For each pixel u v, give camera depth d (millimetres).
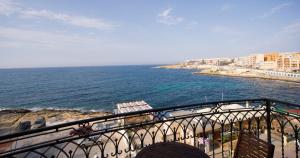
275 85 64750
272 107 3928
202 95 50875
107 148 13406
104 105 41500
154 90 59719
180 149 2680
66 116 31984
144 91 58125
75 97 50531
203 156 2471
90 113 34094
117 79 93625
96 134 2902
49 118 30750
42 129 2342
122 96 50969
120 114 3070
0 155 2104
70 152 2682
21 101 46344
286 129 10672
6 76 119812
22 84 77750
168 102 43875
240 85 67250
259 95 48688
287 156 9359
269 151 2256
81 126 2779
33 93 57219
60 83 79375
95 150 13320
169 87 65500
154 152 2600
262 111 4039
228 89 59125
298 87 59188
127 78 98375
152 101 45000
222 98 46469
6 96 52844
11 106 41531
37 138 16016
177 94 52750
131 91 58406
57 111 36281
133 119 13859
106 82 81625
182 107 3578
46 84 76875
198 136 10500
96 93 55906
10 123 28422
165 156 2469
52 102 45031
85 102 44594
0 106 41594
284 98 44438
